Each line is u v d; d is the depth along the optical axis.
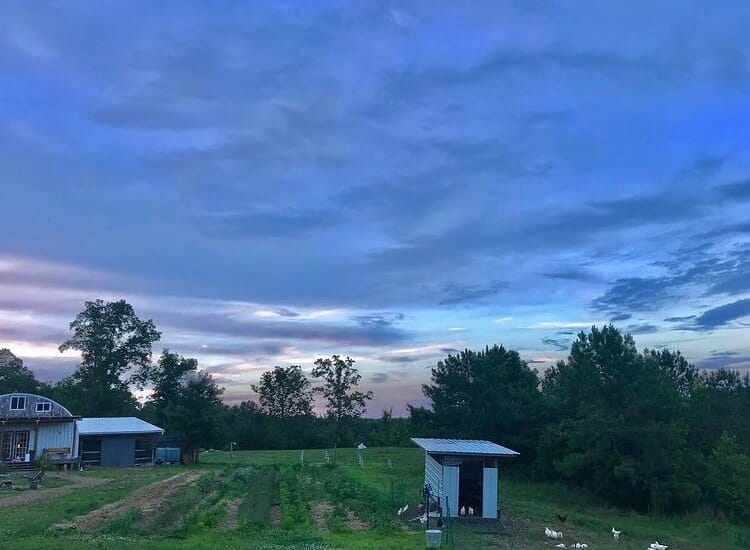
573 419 49.44
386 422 98.44
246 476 43.28
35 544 19.83
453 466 30.81
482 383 53.28
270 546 20.77
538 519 33.12
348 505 31.33
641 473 41.66
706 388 58.31
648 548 26.44
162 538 21.98
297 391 104.38
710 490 42.16
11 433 53.22
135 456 57.69
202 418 59.62
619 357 44.75
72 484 40.72
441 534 24.22
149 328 92.94
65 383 92.81
